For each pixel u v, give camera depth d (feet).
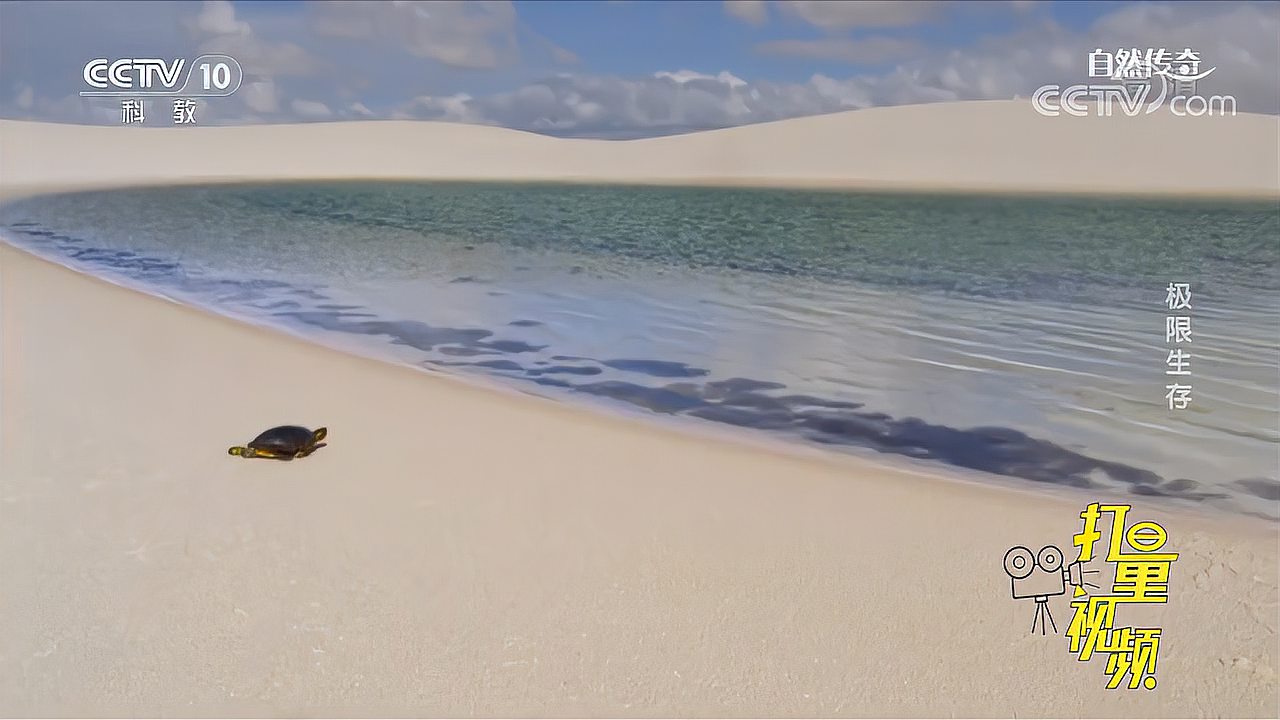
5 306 22.84
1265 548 10.76
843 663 8.34
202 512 11.02
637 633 8.75
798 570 9.99
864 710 7.72
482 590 9.43
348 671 8.13
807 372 18.85
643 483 12.29
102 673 8.04
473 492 11.79
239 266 33.04
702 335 22.15
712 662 8.29
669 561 10.09
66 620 8.77
